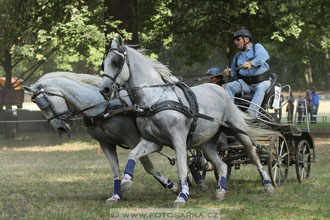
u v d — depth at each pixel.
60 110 10.45
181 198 9.85
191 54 36.81
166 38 32.56
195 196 11.43
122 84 9.90
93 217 8.97
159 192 12.21
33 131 37.19
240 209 9.67
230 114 11.24
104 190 12.74
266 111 12.51
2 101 33.12
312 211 9.42
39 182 14.30
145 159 10.62
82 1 24.23
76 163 19.83
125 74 9.74
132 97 10.28
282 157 12.84
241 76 12.46
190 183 13.09
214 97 10.93
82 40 23.45
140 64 9.93
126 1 24.69
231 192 11.95
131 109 10.03
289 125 12.50
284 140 12.87
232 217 8.89
